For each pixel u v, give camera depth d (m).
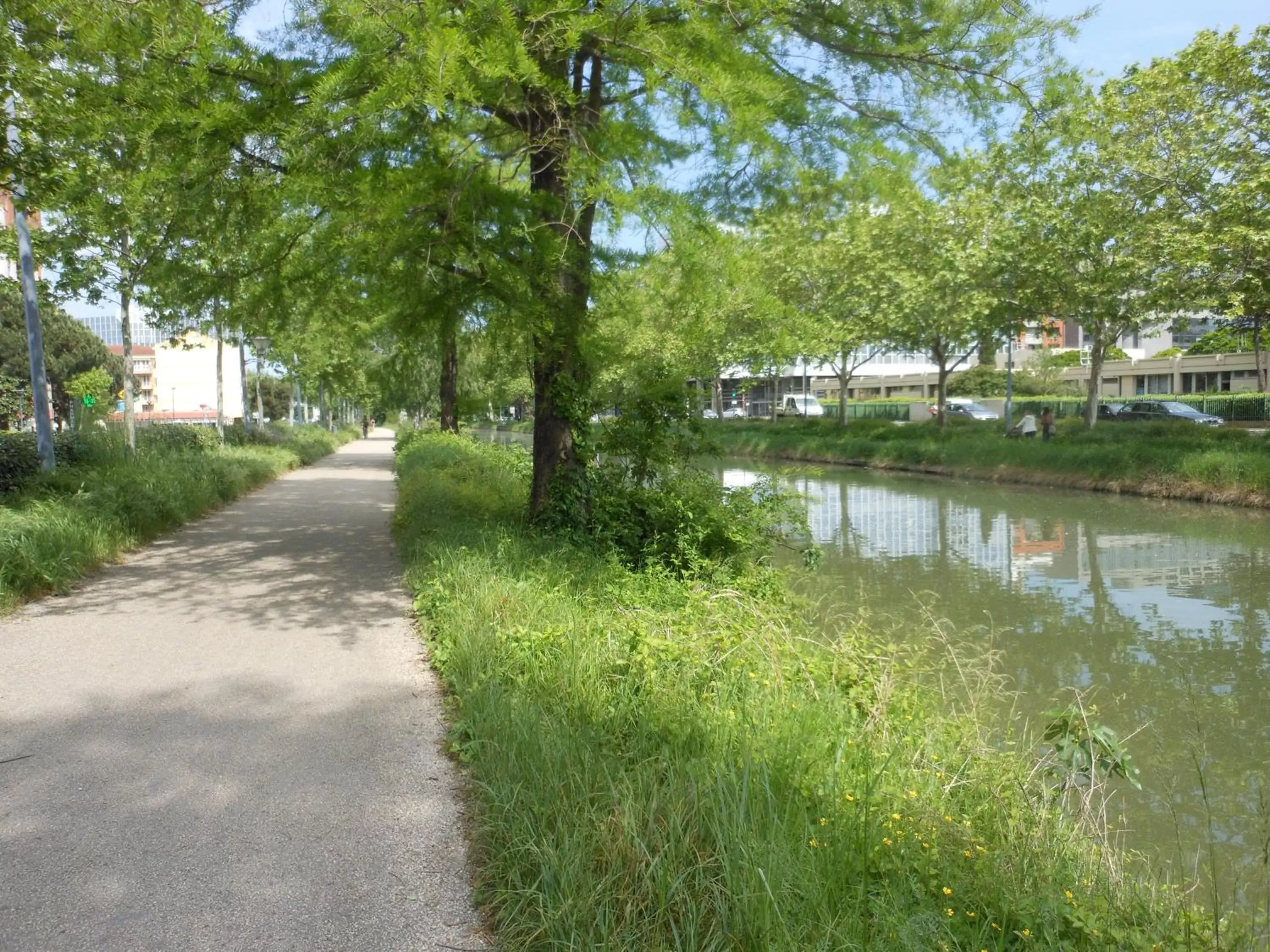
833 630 9.32
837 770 4.14
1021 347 63.50
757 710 4.83
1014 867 3.70
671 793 3.76
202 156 8.16
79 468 13.83
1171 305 23.75
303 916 3.37
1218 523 18.42
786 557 14.72
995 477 28.27
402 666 6.52
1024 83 9.21
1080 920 3.39
